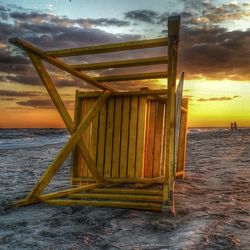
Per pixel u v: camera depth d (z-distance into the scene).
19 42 4.04
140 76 5.10
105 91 5.67
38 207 4.40
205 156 11.34
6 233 3.37
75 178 6.11
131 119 5.82
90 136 6.12
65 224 3.64
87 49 4.19
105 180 5.85
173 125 4.12
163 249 2.84
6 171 8.99
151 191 4.88
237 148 13.98
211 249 2.83
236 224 3.55
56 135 48.59
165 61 4.34
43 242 3.09
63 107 4.77
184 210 4.15
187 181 6.44
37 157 13.88
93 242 3.08
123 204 4.21
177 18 3.34
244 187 5.80
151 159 5.96
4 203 4.45
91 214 4.01
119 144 5.87
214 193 5.27
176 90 4.42
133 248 2.90
